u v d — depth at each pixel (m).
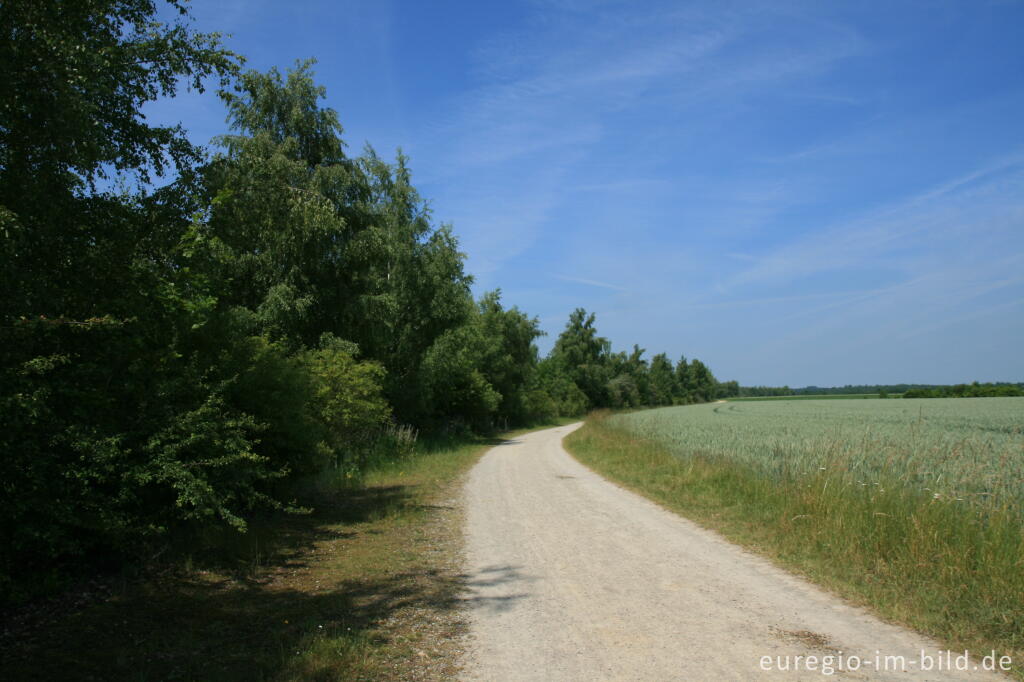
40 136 5.21
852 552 6.34
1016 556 5.28
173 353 6.64
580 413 76.25
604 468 16.22
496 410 40.88
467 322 31.88
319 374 12.83
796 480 9.58
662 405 111.62
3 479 4.66
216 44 7.24
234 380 7.25
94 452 5.12
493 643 4.42
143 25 6.67
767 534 7.79
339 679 3.84
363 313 19.69
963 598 4.97
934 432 19.97
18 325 4.50
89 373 5.62
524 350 48.41
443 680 3.80
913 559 5.71
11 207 4.89
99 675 3.84
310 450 9.38
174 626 4.74
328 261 19.27
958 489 7.71
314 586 5.98
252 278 17.67
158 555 6.16
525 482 14.02
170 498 6.62
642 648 4.26
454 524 9.17
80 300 5.81
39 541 4.75
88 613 4.86
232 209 7.85
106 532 5.20
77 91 5.26
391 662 4.09
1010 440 16.22
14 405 4.38
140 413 6.13
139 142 6.77
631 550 7.27
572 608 5.18
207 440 6.44
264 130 18.56
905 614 4.82
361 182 19.84
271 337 16.78
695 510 9.81
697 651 4.19
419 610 5.21
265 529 8.27
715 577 6.08
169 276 7.07
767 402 111.56
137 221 6.51
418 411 26.27
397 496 11.84
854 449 10.62
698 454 14.69
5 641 4.25
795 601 5.28
